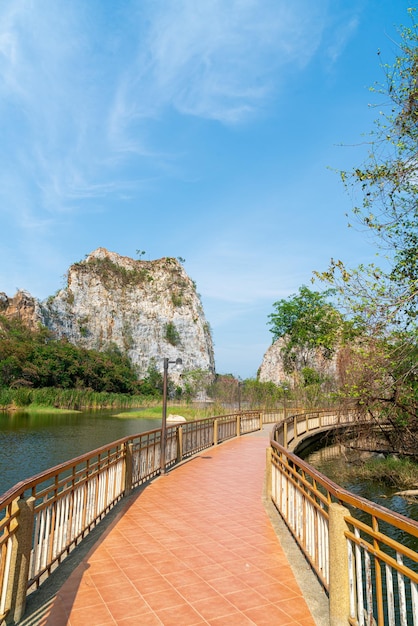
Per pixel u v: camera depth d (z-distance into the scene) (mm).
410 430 11430
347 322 9406
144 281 146250
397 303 8383
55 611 3520
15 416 47375
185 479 9180
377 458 15266
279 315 44812
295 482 5312
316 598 3818
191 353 136750
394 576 6480
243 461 11727
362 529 3070
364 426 12430
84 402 69438
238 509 6801
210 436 15172
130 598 3766
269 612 3559
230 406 47438
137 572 4332
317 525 4176
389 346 9164
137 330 134250
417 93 8195
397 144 8508
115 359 113812
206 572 4359
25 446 23812
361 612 3096
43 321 113875
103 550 4930
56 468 4281
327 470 15125
